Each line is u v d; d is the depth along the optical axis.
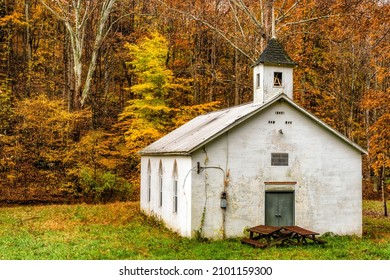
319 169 21.66
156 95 37.81
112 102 47.59
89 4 40.38
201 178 19.97
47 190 34.22
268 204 20.94
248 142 20.70
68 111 37.81
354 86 43.97
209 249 17.45
